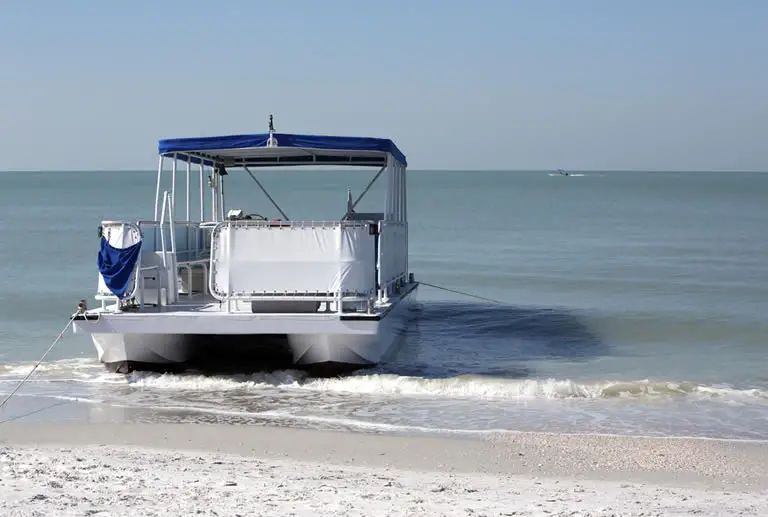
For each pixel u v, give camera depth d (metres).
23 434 9.77
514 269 29.91
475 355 14.90
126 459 8.56
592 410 11.16
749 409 11.30
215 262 11.42
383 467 8.64
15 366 13.48
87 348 15.24
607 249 37.28
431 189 136.88
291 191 105.31
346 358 12.02
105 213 64.00
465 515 6.45
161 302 12.38
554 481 8.23
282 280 11.34
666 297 22.95
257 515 6.19
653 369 13.91
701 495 7.76
